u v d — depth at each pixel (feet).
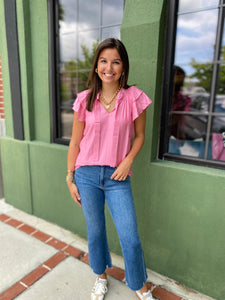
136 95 4.22
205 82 8.94
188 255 5.62
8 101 8.54
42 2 6.95
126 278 4.79
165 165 5.54
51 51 7.26
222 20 6.50
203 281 5.53
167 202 5.65
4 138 8.96
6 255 6.62
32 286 5.57
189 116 8.66
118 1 6.42
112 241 6.84
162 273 6.10
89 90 4.32
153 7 5.15
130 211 4.41
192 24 7.04
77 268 6.17
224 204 4.94
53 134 7.86
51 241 7.29
